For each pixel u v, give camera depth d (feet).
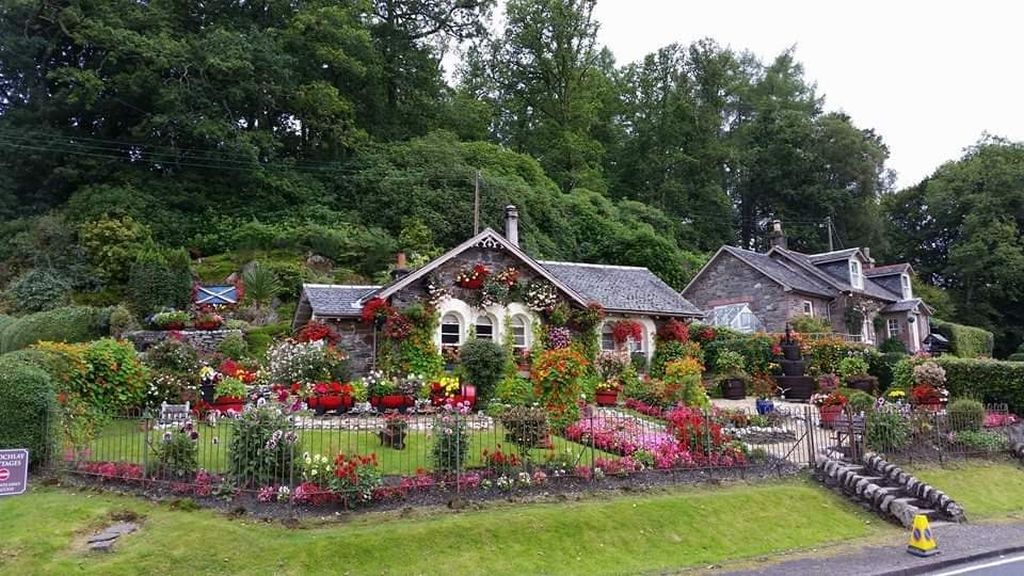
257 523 34.42
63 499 36.70
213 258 116.57
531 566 33.42
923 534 38.42
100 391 51.24
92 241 109.70
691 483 45.78
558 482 42.37
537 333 79.36
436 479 39.91
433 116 178.50
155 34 130.11
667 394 71.15
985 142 212.23
